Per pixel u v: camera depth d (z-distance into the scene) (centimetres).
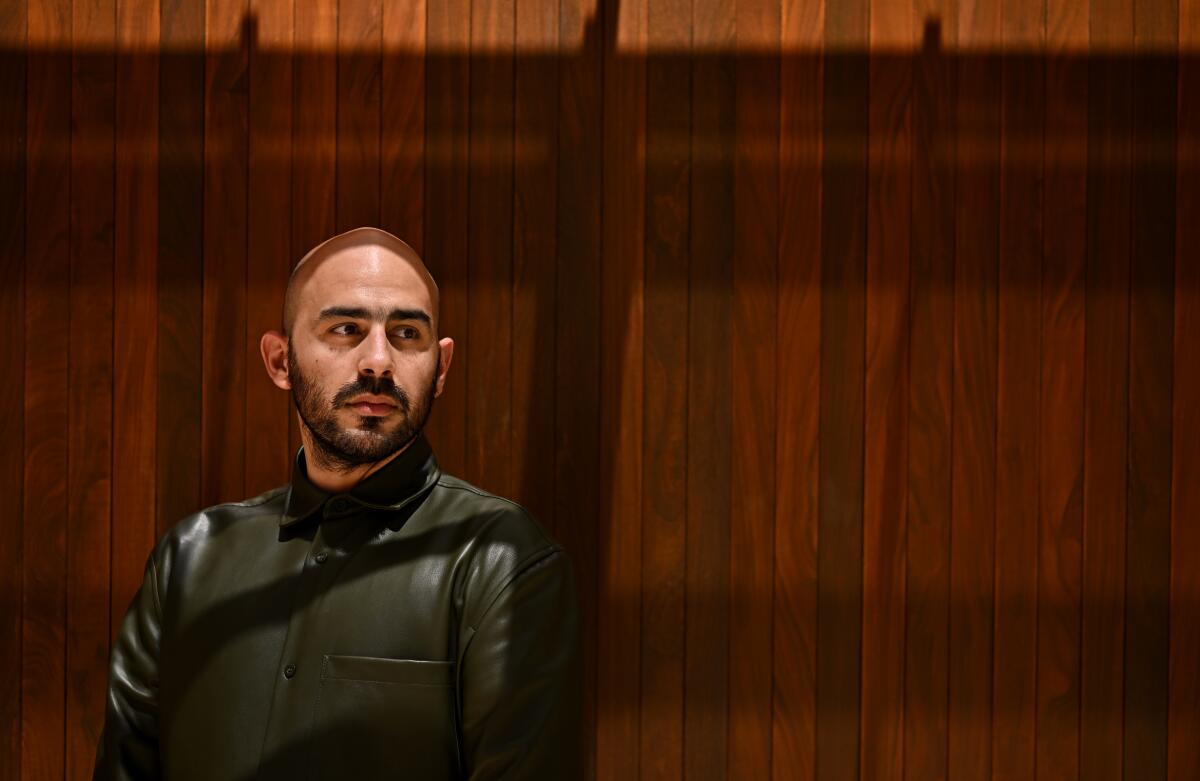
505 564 172
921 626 264
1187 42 263
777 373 264
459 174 263
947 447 264
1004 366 264
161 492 263
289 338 187
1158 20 264
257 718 168
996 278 264
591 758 263
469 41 263
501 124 263
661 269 263
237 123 263
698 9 263
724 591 264
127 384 263
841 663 264
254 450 263
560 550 179
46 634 262
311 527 183
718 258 264
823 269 264
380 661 166
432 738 165
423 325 185
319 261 185
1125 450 264
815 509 264
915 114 263
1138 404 264
